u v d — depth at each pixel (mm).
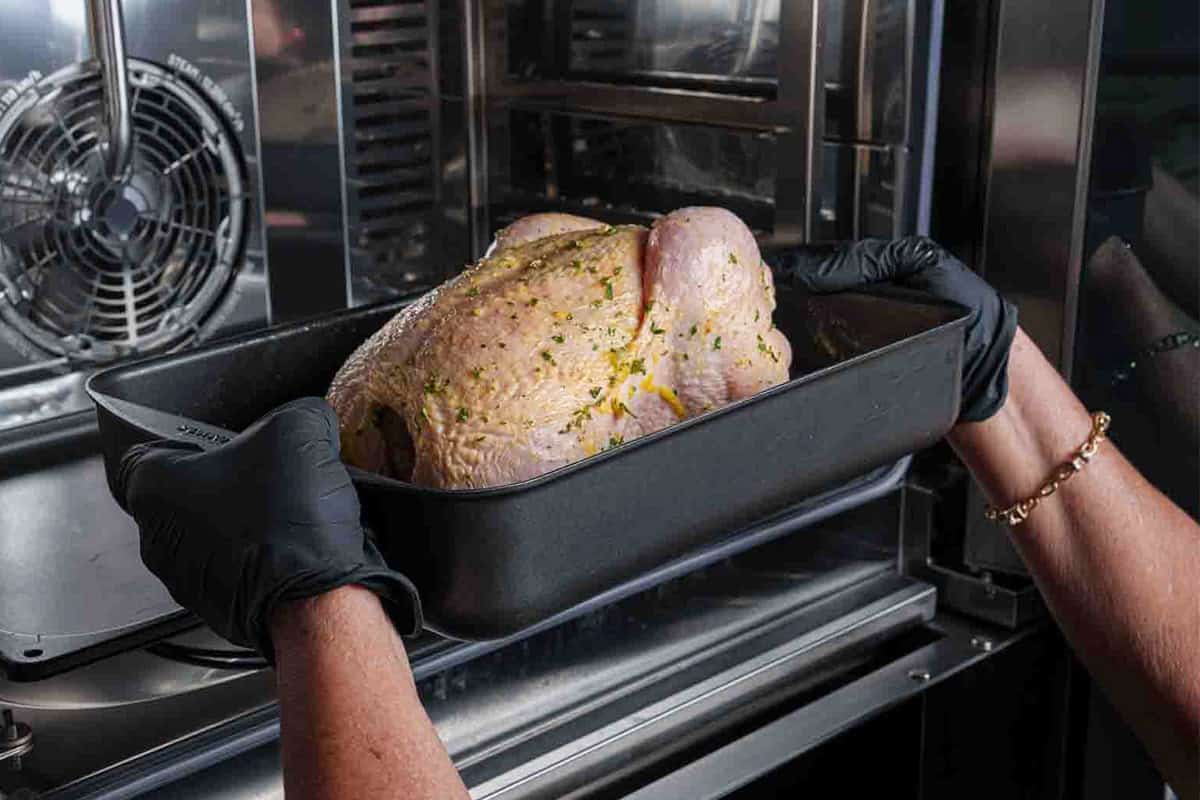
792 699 1251
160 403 873
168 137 1279
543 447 848
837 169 1368
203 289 1337
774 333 979
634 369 892
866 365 841
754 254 964
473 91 1539
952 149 1360
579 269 923
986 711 1345
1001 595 1360
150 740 938
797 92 1271
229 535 656
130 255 1278
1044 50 1271
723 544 1212
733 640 1243
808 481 834
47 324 1246
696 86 1393
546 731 1102
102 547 1019
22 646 828
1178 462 1450
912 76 1289
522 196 1580
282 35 1322
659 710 1135
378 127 1460
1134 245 1341
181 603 701
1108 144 1286
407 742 636
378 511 704
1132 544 1054
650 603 1176
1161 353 1395
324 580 637
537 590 703
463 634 715
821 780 1207
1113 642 1069
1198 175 1364
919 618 1357
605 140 1483
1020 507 1064
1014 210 1332
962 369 966
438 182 1537
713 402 943
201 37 1269
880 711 1211
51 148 1208
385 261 1500
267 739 972
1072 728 1443
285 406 690
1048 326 1338
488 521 676
